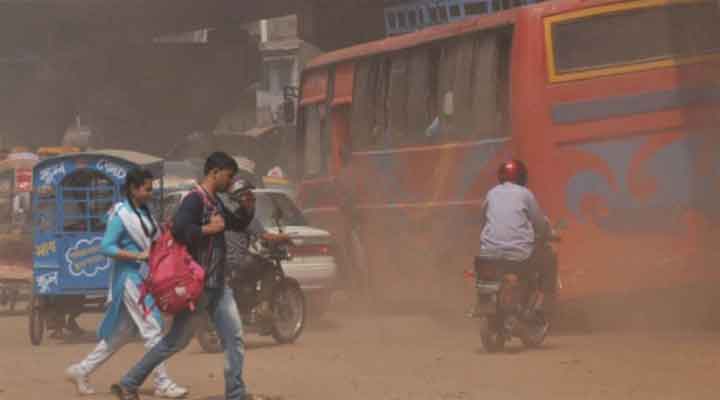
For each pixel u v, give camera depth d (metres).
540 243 29.27
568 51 33.00
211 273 20.36
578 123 32.78
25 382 24.92
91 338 36.12
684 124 33.19
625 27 33.19
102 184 34.28
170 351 21.00
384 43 42.03
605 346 29.08
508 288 28.36
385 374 24.81
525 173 29.61
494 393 21.66
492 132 35.06
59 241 33.97
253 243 32.19
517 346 29.92
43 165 34.19
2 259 43.81
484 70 35.56
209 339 30.83
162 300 20.06
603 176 32.81
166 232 20.31
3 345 34.06
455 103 37.22
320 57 47.81
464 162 36.69
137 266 22.83
